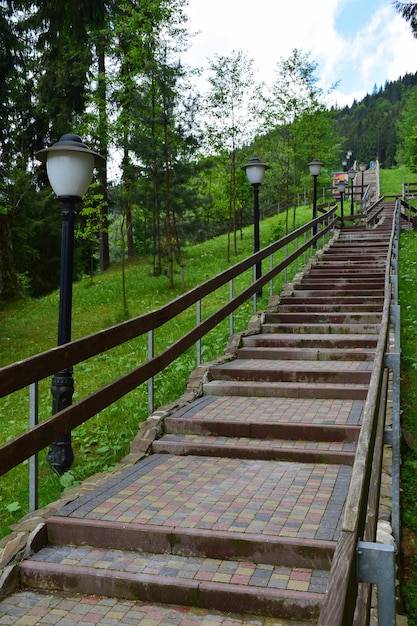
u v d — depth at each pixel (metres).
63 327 5.96
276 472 4.57
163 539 3.48
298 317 9.45
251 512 3.75
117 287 19.81
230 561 3.36
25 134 25.56
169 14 17.86
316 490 4.12
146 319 5.65
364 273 12.92
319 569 3.23
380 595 1.73
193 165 19.66
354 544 1.68
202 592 3.05
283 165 27.05
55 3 12.30
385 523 3.86
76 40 13.29
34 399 4.02
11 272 22.16
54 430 3.99
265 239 25.97
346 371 6.56
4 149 24.05
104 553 3.51
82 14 12.56
